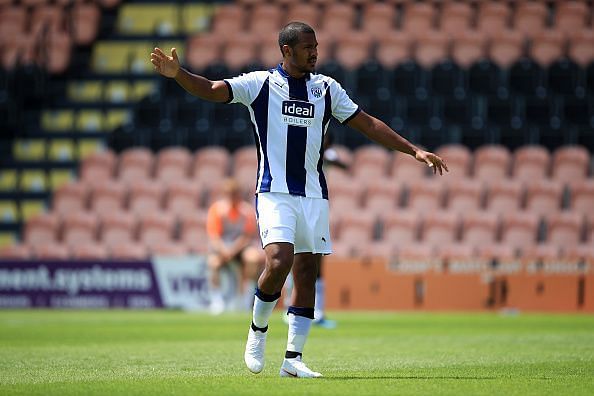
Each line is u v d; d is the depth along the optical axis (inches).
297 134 919.7
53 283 2901.1
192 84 887.7
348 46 3624.5
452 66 3481.8
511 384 874.8
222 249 2674.7
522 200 3132.4
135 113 3619.6
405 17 3735.2
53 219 3267.7
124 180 3400.6
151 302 2849.4
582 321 2220.7
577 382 897.5
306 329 939.3
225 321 2198.6
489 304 2694.4
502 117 3395.7
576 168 3189.0
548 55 3543.3
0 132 3681.1
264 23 3799.2
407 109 3417.8
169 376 957.2
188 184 3277.6
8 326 1993.1
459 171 3206.2
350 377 938.7
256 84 918.4
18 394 802.8
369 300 2741.1
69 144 3609.7
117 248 3110.2
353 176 3235.7
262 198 915.4
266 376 946.7
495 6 3703.3
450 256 2896.2
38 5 3978.8
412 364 1112.2
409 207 3122.5
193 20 3902.6
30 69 3767.2
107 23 3946.9
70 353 1286.9
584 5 3649.1
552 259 2672.2
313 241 923.4
